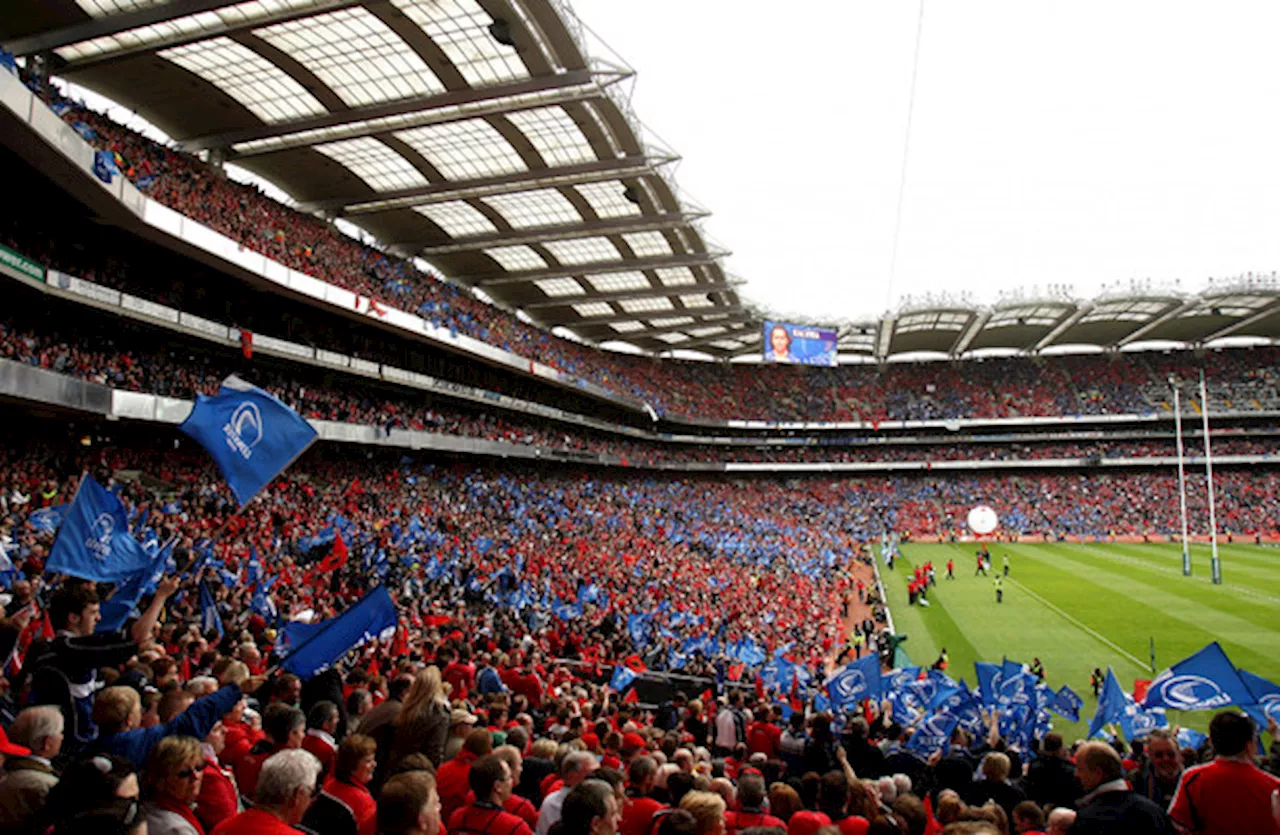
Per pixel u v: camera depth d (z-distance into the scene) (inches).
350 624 382.3
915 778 460.1
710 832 213.0
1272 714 498.6
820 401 3922.2
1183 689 521.3
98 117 1305.4
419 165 1681.8
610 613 1201.4
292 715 243.1
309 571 1029.8
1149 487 3425.2
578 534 2026.3
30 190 1047.0
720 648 1244.5
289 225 1701.5
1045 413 3698.3
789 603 1695.4
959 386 3929.6
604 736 451.2
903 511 3430.1
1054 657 1251.8
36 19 1079.0
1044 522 3270.2
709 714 671.1
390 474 1882.4
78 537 419.8
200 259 1264.8
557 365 2620.6
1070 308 3024.1
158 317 1210.0
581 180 1715.1
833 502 3535.9
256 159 1637.6
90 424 1325.0
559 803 260.1
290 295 1481.3
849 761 439.8
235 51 1238.9
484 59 1278.3
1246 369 3659.0
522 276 2420.0
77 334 1247.5
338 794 221.3
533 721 494.9
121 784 167.2
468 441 2042.3
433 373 2228.1
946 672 1198.3
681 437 3602.4
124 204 1031.6
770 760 435.2
